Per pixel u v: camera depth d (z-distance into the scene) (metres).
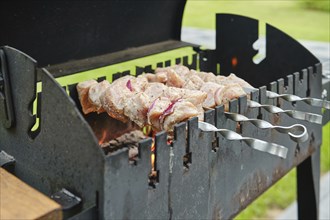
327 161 3.31
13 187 1.12
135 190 1.15
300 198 2.25
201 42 3.59
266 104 1.62
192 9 4.88
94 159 1.09
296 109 1.82
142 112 1.50
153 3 2.30
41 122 1.22
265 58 2.37
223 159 1.47
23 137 1.29
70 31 2.04
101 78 1.82
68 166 1.16
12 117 1.30
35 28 1.91
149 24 2.38
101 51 2.21
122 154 1.10
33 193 1.09
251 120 1.37
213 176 1.44
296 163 1.93
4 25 1.81
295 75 1.77
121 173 1.11
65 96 1.13
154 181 1.23
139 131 2.02
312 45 3.36
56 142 1.18
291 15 4.62
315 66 1.93
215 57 2.54
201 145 1.35
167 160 1.23
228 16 2.46
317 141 2.06
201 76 1.90
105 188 1.08
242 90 1.60
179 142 1.26
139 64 3.31
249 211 2.87
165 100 1.49
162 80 1.83
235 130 1.50
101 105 1.66
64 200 1.14
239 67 2.48
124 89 1.60
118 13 2.18
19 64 1.23
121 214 1.13
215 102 1.59
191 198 1.35
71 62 2.09
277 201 3.00
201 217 1.42
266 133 1.66
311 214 2.23
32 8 1.85
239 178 1.58
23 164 1.32
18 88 1.26
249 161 1.61
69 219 1.06
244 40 2.44
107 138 1.92
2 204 1.05
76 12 2.01
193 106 1.42
